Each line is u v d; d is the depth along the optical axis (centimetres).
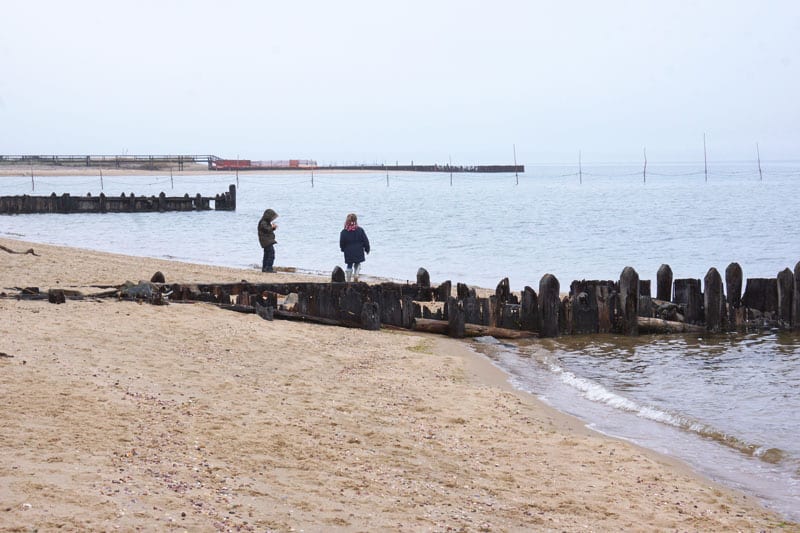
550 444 1066
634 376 1590
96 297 1822
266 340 1577
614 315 2016
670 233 5550
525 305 1950
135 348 1369
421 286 2192
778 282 2094
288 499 744
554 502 839
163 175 15875
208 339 1514
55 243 4203
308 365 1416
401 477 861
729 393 1464
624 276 1991
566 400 1370
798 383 1544
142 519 638
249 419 1015
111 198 6706
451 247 4550
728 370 1652
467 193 12050
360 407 1155
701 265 4084
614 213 7488
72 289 1870
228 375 1266
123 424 921
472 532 719
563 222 6444
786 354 1808
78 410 956
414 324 1947
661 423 1255
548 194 11706
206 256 3784
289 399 1155
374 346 1678
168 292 1903
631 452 1052
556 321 1945
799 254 4456
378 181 17375
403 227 5909
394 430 1052
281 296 1975
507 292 2064
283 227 5738
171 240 4547
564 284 3300
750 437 1180
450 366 1534
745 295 2142
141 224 5681
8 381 1055
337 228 5669
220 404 1077
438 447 998
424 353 1669
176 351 1388
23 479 695
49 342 1331
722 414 1316
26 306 1653
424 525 720
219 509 689
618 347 1866
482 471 923
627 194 11531
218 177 16412
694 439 1175
